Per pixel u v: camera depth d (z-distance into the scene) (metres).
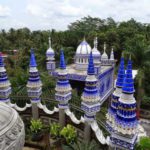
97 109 13.45
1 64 15.50
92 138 13.39
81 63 28.88
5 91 15.80
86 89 13.09
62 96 15.45
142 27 69.94
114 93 11.18
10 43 67.81
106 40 54.56
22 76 26.70
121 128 9.59
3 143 6.27
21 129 7.36
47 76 28.41
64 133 13.91
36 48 53.09
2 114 7.15
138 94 28.50
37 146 13.65
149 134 23.05
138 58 31.27
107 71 31.39
